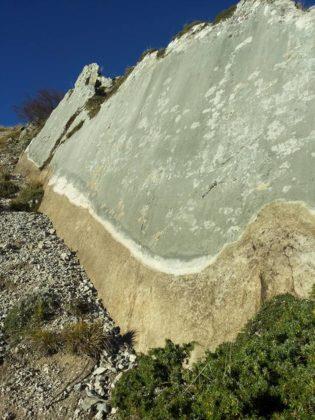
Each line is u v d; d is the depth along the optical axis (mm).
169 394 6555
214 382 6117
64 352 10125
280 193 8906
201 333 8727
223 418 5707
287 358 6156
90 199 16328
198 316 8977
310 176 8594
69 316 11438
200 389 6309
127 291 11469
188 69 14250
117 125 17578
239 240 9117
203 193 10586
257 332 7445
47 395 9062
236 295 8555
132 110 16938
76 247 15570
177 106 13648
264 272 8422
